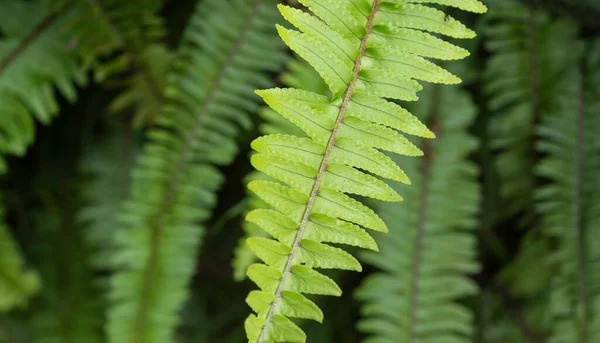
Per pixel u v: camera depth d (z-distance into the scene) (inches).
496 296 31.7
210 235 34.1
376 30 20.5
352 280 32.5
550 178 28.7
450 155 27.5
